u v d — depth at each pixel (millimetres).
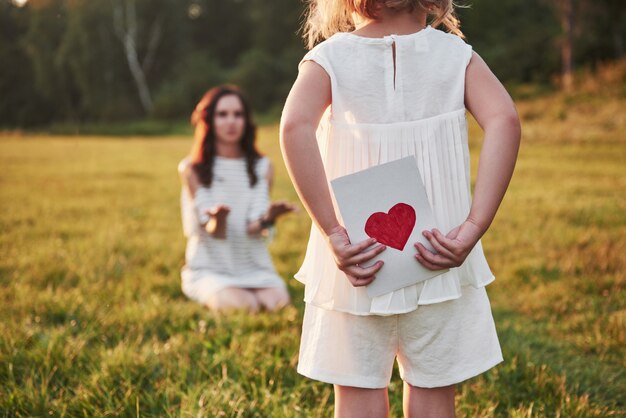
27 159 15289
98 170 12688
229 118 4445
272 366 2840
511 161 1668
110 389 2578
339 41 1733
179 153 17844
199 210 4387
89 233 6293
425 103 1703
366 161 1702
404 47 1701
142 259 5191
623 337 3258
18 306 3604
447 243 1626
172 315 3578
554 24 40375
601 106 20906
